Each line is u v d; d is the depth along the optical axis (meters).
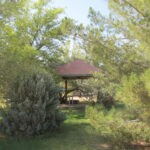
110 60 8.78
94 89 17.69
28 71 11.19
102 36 8.77
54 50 19.67
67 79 21.27
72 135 10.73
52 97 10.99
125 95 7.15
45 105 10.66
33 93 10.68
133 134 8.39
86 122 13.25
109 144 9.20
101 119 7.98
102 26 8.73
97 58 8.86
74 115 15.91
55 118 11.11
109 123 8.11
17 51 12.40
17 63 11.09
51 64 19.53
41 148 9.05
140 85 7.11
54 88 11.19
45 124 10.65
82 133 10.98
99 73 10.25
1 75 10.93
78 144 9.49
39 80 10.89
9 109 10.66
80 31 8.72
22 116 10.34
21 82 10.79
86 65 20.08
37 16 19.31
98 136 9.96
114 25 8.62
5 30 12.20
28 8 18.47
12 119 10.53
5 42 12.01
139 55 8.35
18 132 10.52
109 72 9.10
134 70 8.45
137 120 8.24
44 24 19.36
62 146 9.27
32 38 19.23
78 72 19.50
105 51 8.76
